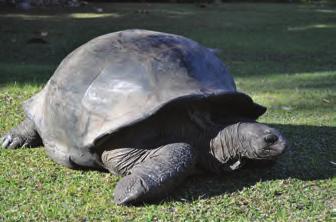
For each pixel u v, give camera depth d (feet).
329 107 14.60
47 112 10.39
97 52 10.07
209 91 9.49
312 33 28.81
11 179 9.93
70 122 9.83
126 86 9.48
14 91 15.05
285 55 22.25
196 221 8.65
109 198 9.29
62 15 32.24
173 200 9.21
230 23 31.60
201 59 10.05
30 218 8.73
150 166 9.16
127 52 9.86
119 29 27.35
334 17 36.68
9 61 19.80
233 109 10.14
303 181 9.99
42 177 9.99
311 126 13.02
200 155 9.80
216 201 9.23
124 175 9.77
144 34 10.30
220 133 9.71
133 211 8.90
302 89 16.30
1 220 8.65
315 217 8.81
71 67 10.14
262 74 18.34
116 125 9.20
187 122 9.64
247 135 9.54
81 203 9.16
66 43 23.49
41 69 18.08
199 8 39.75
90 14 33.24
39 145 11.50
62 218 8.73
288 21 33.68
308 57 21.90
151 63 9.64
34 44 23.17
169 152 9.29
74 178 9.99
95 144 9.45
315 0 50.85
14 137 11.39
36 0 36.22
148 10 36.58
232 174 10.15
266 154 9.47
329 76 18.13
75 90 9.82
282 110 14.28
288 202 9.25
